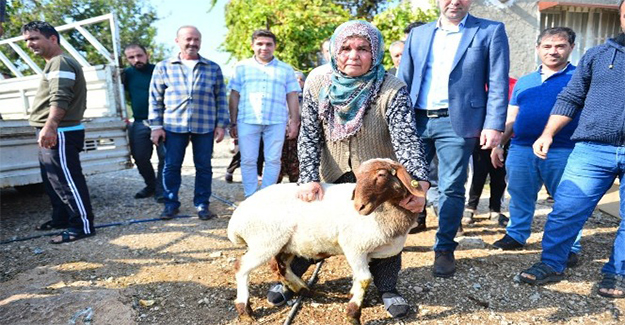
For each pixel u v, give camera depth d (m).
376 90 2.56
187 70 4.75
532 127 3.73
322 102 2.65
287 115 5.19
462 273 3.45
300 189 2.62
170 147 4.89
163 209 5.45
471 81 3.20
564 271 3.48
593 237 4.31
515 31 7.19
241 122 4.98
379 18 8.39
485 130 3.18
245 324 2.76
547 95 3.67
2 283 3.39
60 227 4.79
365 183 2.24
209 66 4.86
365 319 2.79
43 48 4.10
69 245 4.18
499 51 3.18
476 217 5.07
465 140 3.21
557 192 3.30
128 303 3.01
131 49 5.79
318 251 2.66
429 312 2.88
